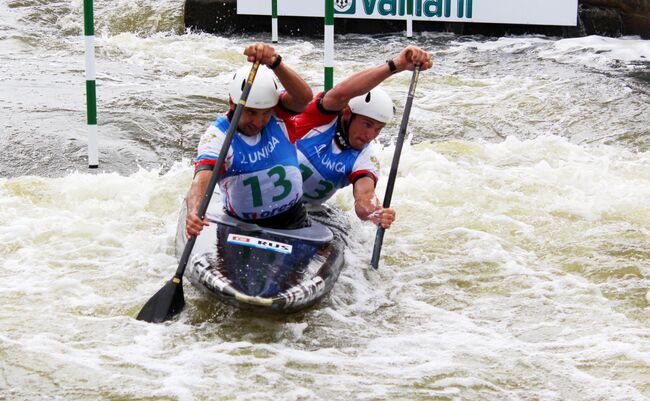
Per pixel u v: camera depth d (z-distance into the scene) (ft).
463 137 112.16
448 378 52.60
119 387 49.75
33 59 144.15
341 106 65.05
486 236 76.89
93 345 54.85
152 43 161.17
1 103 111.86
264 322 59.31
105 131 103.91
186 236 64.03
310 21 173.78
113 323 57.93
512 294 65.98
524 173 94.89
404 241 75.51
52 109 110.83
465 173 94.07
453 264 71.20
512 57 155.22
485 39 173.06
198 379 51.08
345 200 84.43
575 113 121.29
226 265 58.29
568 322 61.05
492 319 61.67
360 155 67.26
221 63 148.56
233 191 62.54
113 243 72.13
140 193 83.97
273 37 165.58
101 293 62.95
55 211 78.69
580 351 56.49
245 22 175.22
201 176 59.67
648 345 57.21
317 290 57.88
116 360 52.90
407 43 166.61
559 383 52.42
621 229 79.20
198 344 55.77
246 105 59.06
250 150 61.21
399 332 59.26
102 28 176.76
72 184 84.79
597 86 133.49
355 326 59.88
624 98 127.44
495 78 139.64
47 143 98.32
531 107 124.36
